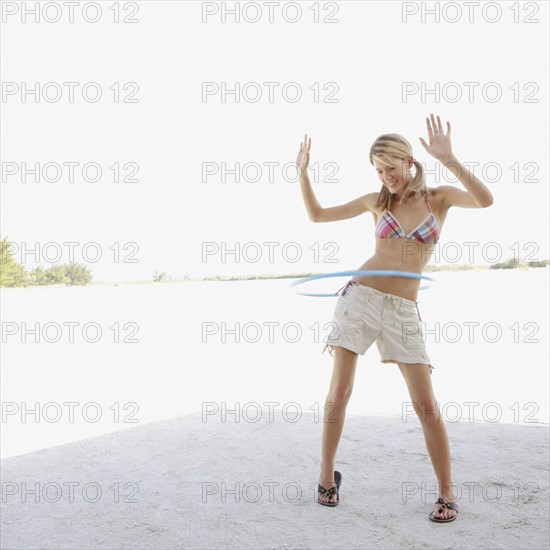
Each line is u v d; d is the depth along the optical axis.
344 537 3.34
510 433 5.15
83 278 30.77
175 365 9.63
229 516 3.65
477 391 7.18
